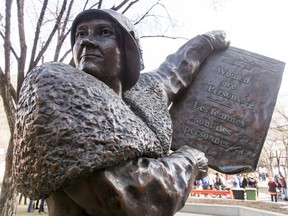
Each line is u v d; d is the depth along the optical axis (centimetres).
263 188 2459
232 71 257
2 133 1595
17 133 130
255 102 246
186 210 1145
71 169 112
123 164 123
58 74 126
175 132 236
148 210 123
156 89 206
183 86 238
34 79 128
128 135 125
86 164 112
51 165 114
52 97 120
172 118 239
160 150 147
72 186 119
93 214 123
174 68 237
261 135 236
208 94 248
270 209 1014
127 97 176
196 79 253
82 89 125
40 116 118
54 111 118
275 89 249
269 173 2297
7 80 539
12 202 515
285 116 1539
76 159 113
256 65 258
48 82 123
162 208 128
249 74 255
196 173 157
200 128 238
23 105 129
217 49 266
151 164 130
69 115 118
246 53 264
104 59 147
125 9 568
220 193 1492
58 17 552
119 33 153
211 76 255
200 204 1120
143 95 191
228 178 2438
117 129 123
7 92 541
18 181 128
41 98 120
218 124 239
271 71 255
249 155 231
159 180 128
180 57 245
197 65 250
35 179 118
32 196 122
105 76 149
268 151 2473
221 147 233
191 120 240
